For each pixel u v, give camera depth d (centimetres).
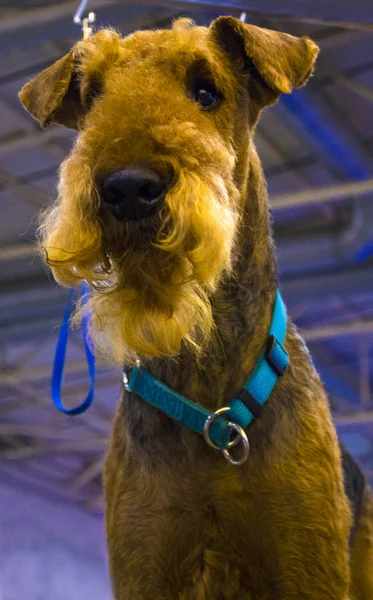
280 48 193
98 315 163
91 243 154
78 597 1318
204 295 167
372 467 1343
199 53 176
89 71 182
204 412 179
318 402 191
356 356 1049
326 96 593
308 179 721
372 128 635
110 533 185
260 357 185
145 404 185
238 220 178
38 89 204
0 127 640
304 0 304
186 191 150
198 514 179
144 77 170
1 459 1291
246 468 177
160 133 155
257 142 650
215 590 181
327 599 176
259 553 179
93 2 417
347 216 720
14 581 1218
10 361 977
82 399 1100
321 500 178
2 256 749
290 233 734
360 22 320
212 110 178
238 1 306
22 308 804
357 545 219
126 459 185
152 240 153
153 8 415
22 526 1291
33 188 724
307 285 730
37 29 436
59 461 1317
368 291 730
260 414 181
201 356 181
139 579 181
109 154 153
